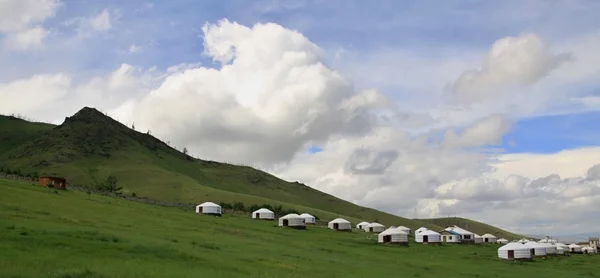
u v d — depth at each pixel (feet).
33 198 301.02
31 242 139.85
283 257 195.31
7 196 289.12
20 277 98.17
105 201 364.58
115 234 181.16
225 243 222.07
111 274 110.52
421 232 436.35
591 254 496.23
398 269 211.20
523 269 271.28
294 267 168.86
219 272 134.21
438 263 261.85
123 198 452.76
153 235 214.69
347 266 195.52
